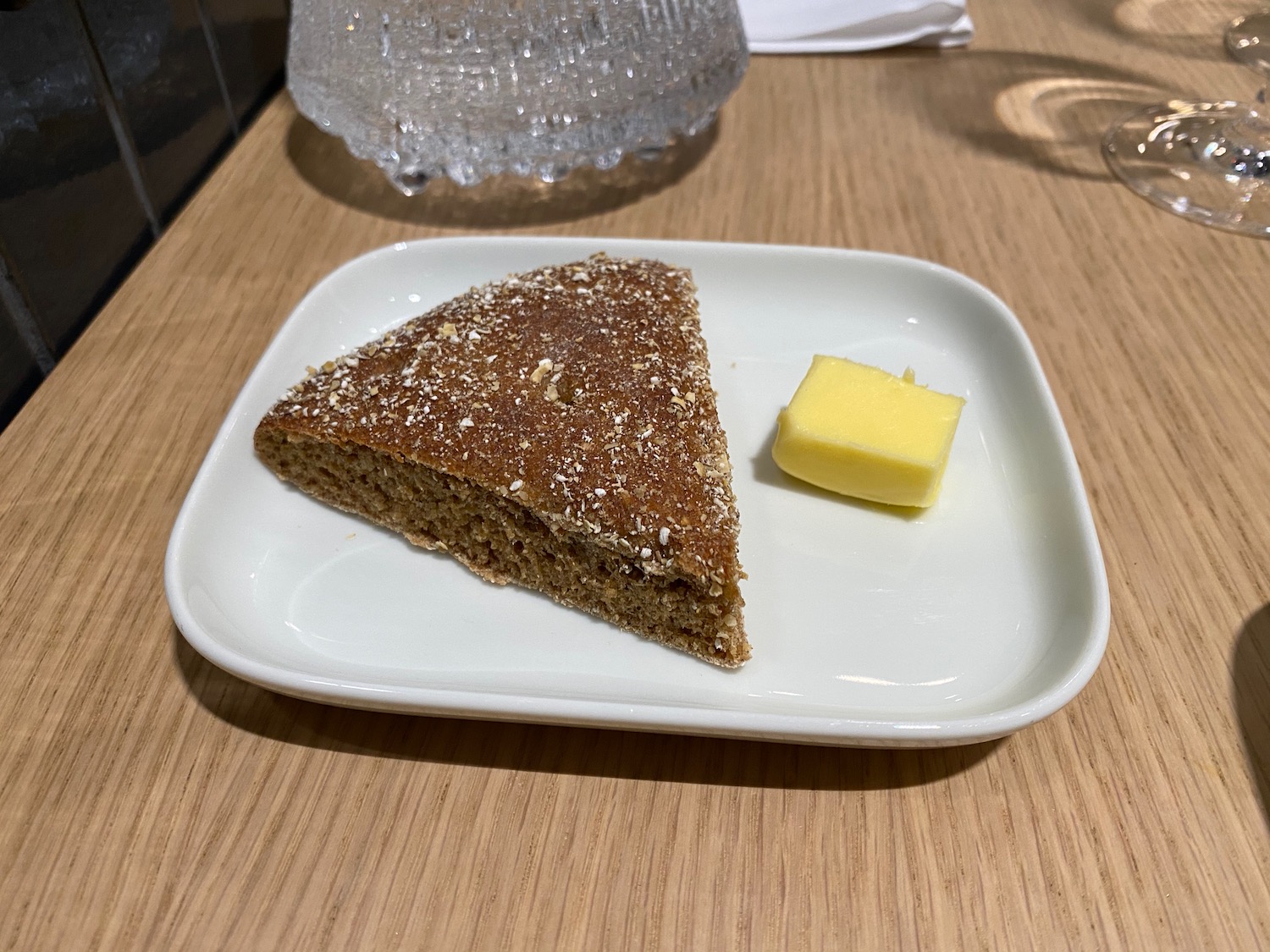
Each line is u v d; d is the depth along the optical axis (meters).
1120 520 0.14
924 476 0.14
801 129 0.23
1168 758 0.12
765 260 0.17
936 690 0.12
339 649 0.12
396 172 0.20
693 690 0.12
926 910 0.10
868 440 0.14
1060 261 0.19
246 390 0.15
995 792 0.11
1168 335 0.17
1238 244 0.20
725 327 0.17
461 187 0.21
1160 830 0.11
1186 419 0.16
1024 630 0.13
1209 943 0.10
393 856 0.11
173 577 0.12
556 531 0.13
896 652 0.12
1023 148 0.22
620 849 0.11
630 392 0.14
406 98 0.18
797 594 0.13
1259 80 0.24
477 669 0.12
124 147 0.18
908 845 0.11
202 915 0.10
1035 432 0.15
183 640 0.13
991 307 0.16
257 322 0.18
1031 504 0.14
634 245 0.18
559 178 0.20
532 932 0.10
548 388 0.14
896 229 0.20
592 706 0.11
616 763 0.12
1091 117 0.23
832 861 0.11
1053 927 0.10
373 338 0.17
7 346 0.16
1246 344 0.17
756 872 0.11
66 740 0.12
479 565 0.14
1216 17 0.27
